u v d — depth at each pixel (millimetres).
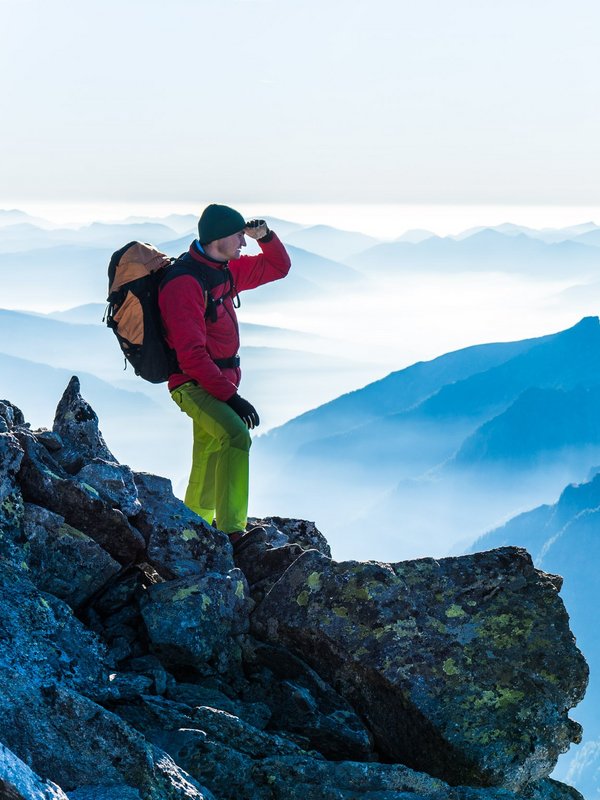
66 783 6375
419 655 7508
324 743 7375
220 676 7605
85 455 8234
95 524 7742
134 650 7570
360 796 6816
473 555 7812
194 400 8539
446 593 7688
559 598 7684
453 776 7293
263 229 8828
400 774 6965
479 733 7297
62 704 6469
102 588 7703
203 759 6766
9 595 6957
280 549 8320
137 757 6434
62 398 8484
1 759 5898
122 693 7012
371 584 7703
